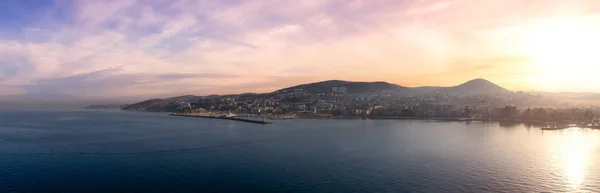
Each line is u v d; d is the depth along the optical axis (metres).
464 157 140.38
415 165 125.25
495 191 96.56
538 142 187.38
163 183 103.44
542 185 102.06
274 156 143.50
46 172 115.50
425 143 182.12
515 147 168.12
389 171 116.38
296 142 187.88
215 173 114.44
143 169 120.06
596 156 143.75
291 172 115.38
